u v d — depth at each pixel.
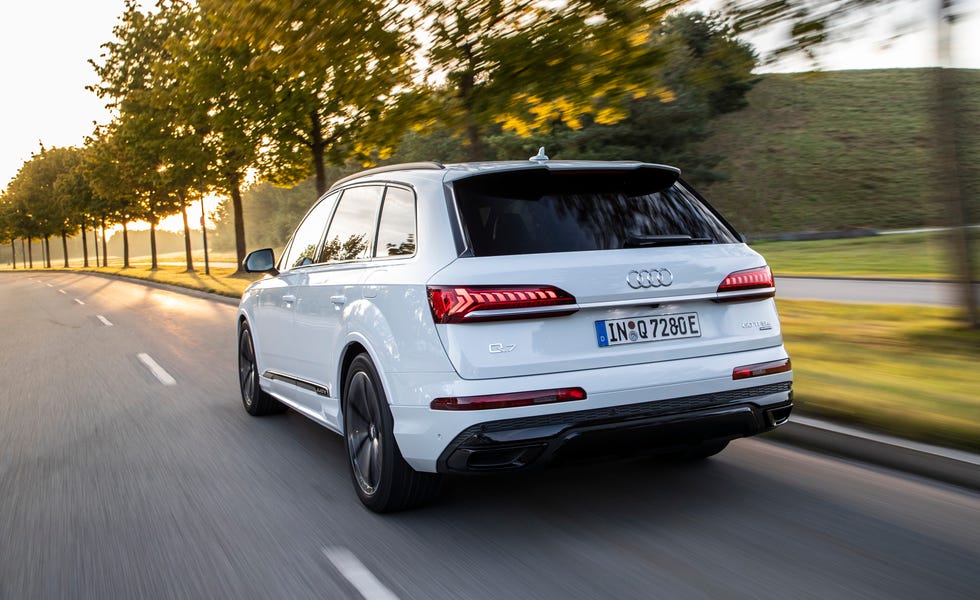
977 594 3.02
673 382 3.70
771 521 3.84
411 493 4.00
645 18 8.67
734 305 3.99
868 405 5.38
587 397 3.54
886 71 69.38
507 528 3.85
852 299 13.38
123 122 28.02
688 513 3.98
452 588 3.19
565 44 9.06
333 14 9.12
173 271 46.22
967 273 8.97
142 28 27.66
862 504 4.04
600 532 3.76
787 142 56.66
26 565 3.61
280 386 5.87
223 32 9.76
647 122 40.50
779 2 7.32
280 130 18.89
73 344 12.92
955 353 7.64
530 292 3.51
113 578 3.42
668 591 3.10
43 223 78.12
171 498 4.52
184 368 9.70
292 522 4.05
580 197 3.90
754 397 3.93
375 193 4.63
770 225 47.38
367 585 3.24
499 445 3.47
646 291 3.69
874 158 52.59
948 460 4.37
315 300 4.96
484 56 9.38
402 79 10.13
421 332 3.63
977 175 40.25
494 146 42.22
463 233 3.68
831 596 3.02
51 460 5.50
